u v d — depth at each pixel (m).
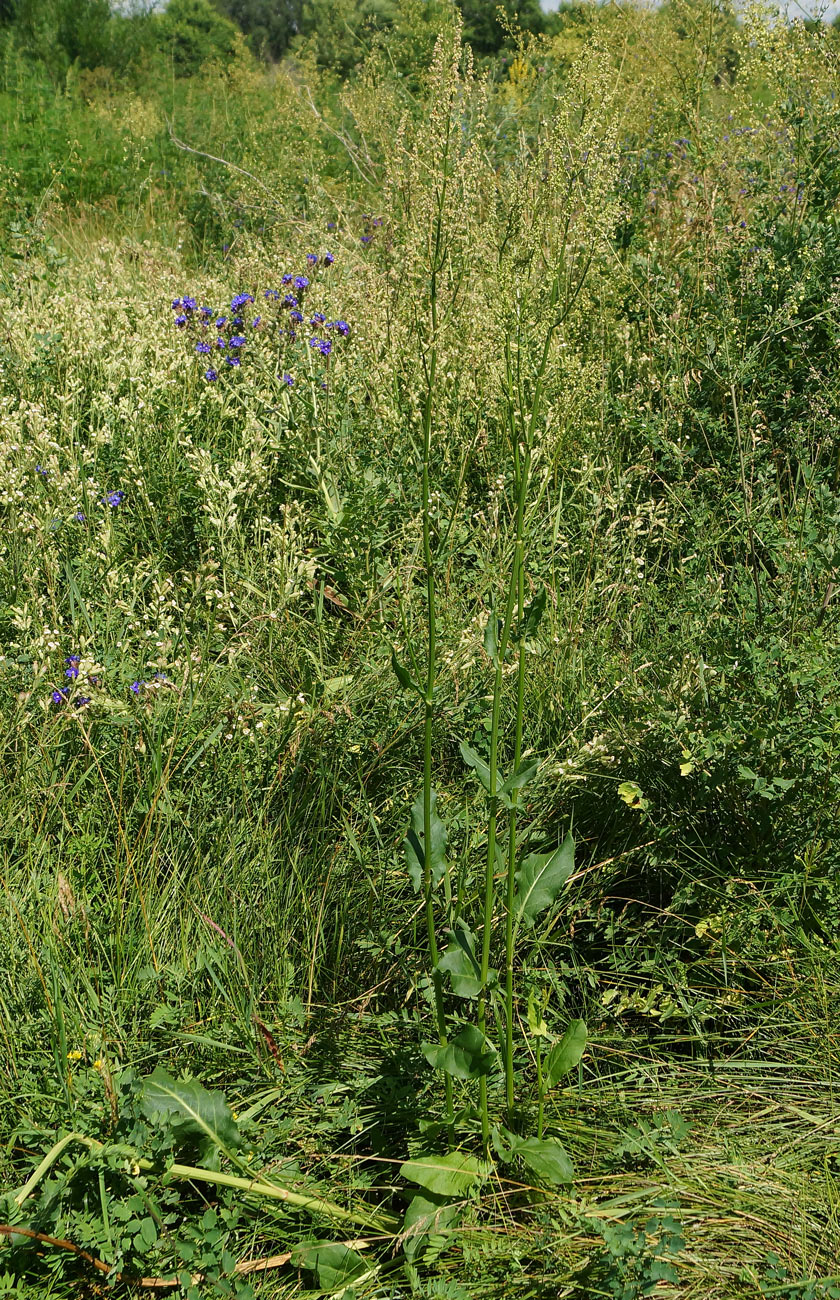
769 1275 1.89
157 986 2.45
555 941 2.68
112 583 3.31
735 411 3.81
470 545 3.83
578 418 4.02
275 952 2.55
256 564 3.65
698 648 3.08
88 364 4.78
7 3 17.28
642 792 2.85
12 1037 2.26
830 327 4.32
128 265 6.86
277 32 40.53
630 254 4.90
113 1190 2.00
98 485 3.85
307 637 3.52
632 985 2.61
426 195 2.38
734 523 3.76
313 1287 2.01
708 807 2.85
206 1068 2.34
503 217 2.61
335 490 3.90
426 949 2.59
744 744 2.67
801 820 2.71
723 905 2.64
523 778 1.98
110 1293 1.93
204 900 2.60
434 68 2.17
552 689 3.16
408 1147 2.25
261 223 7.75
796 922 2.60
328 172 9.36
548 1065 2.14
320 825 2.85
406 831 2.79
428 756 1.97
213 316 5.20
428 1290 1.89
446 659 3.13
